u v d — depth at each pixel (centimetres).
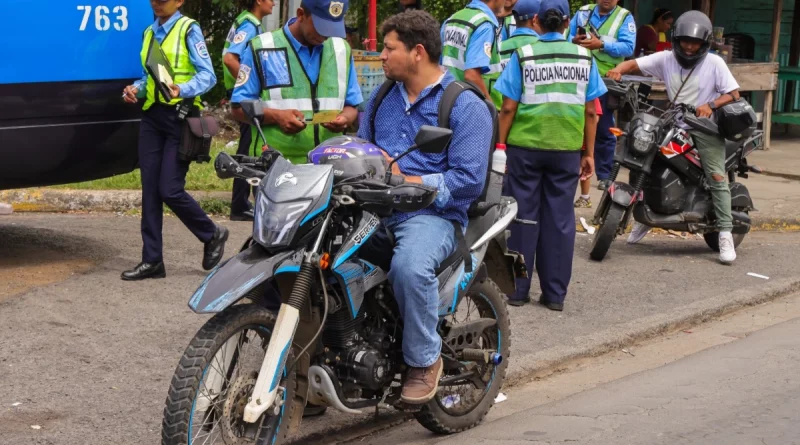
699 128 1012
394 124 581
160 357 695
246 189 1100
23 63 807
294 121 702
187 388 469
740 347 791
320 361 532
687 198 1055
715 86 1030
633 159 1013
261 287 527
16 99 809
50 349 698
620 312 867
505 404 678
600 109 1174
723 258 1041
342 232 524
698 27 1009
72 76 838
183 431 468
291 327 490
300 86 717
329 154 527
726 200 1036
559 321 837
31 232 1016
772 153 1762
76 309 781
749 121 1007
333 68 725
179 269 902
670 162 1031
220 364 497
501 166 619
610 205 1019
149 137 849
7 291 816
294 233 491
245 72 716
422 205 506
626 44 1283
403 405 558
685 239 1165
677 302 902
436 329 574
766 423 628
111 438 569
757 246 1139
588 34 1284
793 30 2122
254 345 522
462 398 621
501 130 837
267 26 1476
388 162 544
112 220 1091
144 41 842
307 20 704
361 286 524
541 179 849
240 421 508
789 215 1271
